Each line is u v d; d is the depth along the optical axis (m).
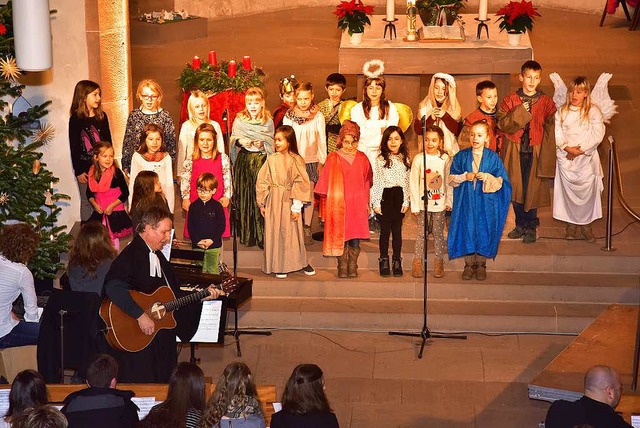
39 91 12.27
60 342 9.16
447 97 12.36
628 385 9.90
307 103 12.20
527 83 11.91
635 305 11.45
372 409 10.12
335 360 11.02
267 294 11.91
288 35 20.28
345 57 13.70
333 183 11.54
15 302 10.87
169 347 9.13
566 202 12.13
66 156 12.47
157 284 9.04
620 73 17.72
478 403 10.24
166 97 16.84
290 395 7.33
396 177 11.60
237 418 7.22
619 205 13.28
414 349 11.23
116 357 9.00
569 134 11.85
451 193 11.75
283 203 11.71
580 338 10.71
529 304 11.73
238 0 21.38
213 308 9.70
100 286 9.47
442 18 14.05
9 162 10.34
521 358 11.02
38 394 7.35
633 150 14.80
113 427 7.26
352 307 11.70
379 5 21.59
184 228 11.84
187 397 7.32
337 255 11.70
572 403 7.88
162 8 20.95
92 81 11.86
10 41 10.09
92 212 11.77
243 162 12.09
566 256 12.02
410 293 11.84
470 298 11.83
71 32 12.30
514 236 12.41
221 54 19.08
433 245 12.22
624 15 20.84
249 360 11.04
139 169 11.84
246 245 12.29
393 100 14.27
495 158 11.45
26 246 9.66
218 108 13.30
